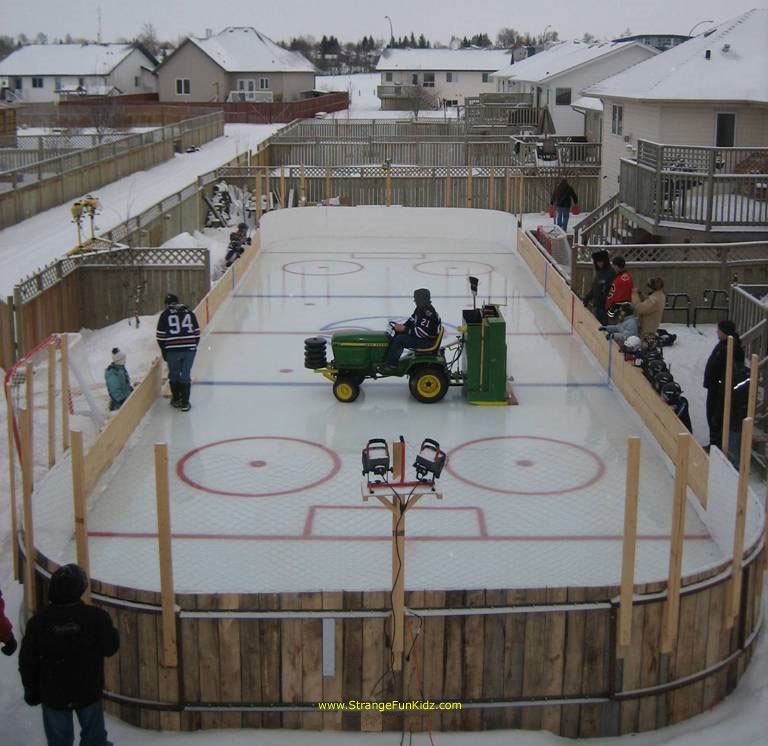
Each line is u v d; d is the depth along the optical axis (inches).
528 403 502.0
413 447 440.1
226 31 3152.1
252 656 284.4
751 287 575.8
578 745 290.0
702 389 566.6
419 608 283.0
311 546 345.7
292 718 288.4
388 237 997.2
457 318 667.4
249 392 518.9
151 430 464.1
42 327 677.3
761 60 975.0
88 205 848.3
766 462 437.4
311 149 1601.9
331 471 414.0
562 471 414.3
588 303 634.2
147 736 286.4
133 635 286.5
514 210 1282.0
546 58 2027.6
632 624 287.7
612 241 956.0
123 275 751.1
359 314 674.8
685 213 797.9
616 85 1106.7
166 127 1756.9
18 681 311.0
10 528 407.2
